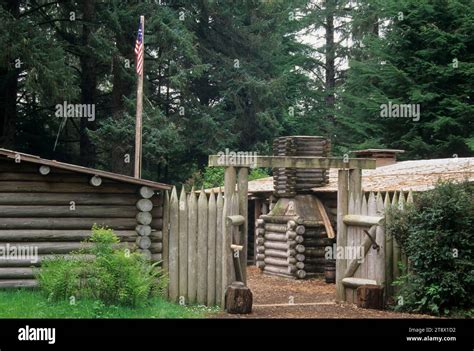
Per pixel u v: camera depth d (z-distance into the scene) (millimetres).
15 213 14125
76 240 14375
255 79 39906
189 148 39344
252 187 25703
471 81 34312
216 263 14820
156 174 42812
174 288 14719
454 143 33656
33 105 36812
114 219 14562
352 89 39281
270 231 22750
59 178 14359
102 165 39406
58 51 30047
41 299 13117
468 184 14703
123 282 13031
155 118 34344
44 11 35000
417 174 20250
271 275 22297
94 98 36875
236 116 40844
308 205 21812
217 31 41750
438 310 13875
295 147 21562
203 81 42125
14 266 14031
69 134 40219
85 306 12562
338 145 40906
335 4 47594
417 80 36156
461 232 13945
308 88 47344
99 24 34406
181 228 14852
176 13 38531
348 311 14391
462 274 13891
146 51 37812
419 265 14242
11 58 28844
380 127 37094
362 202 15766
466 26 34938
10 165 14188
